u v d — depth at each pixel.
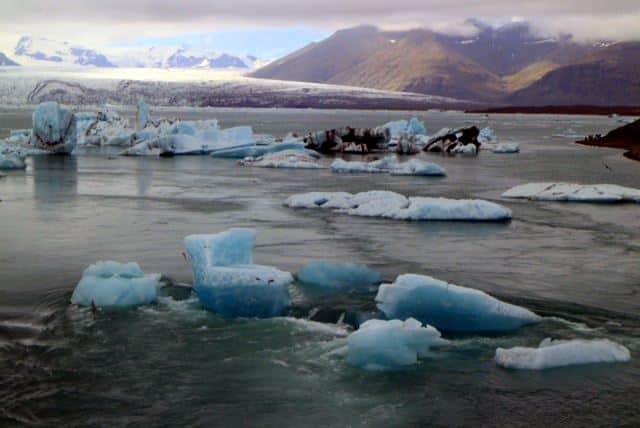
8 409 7.91
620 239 16.62
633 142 52.56
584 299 11.80
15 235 16.55
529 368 9.00
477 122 128.12
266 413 7.92
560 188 23.67
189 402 8.15
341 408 8.05
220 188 25.91
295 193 24.48
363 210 19.83
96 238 16.23
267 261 14.16
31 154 41.28
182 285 12.41
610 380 8.68
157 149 42.59
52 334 10.06
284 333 10.23
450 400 8.23
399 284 10.80
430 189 25.95
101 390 8.41
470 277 13.12
